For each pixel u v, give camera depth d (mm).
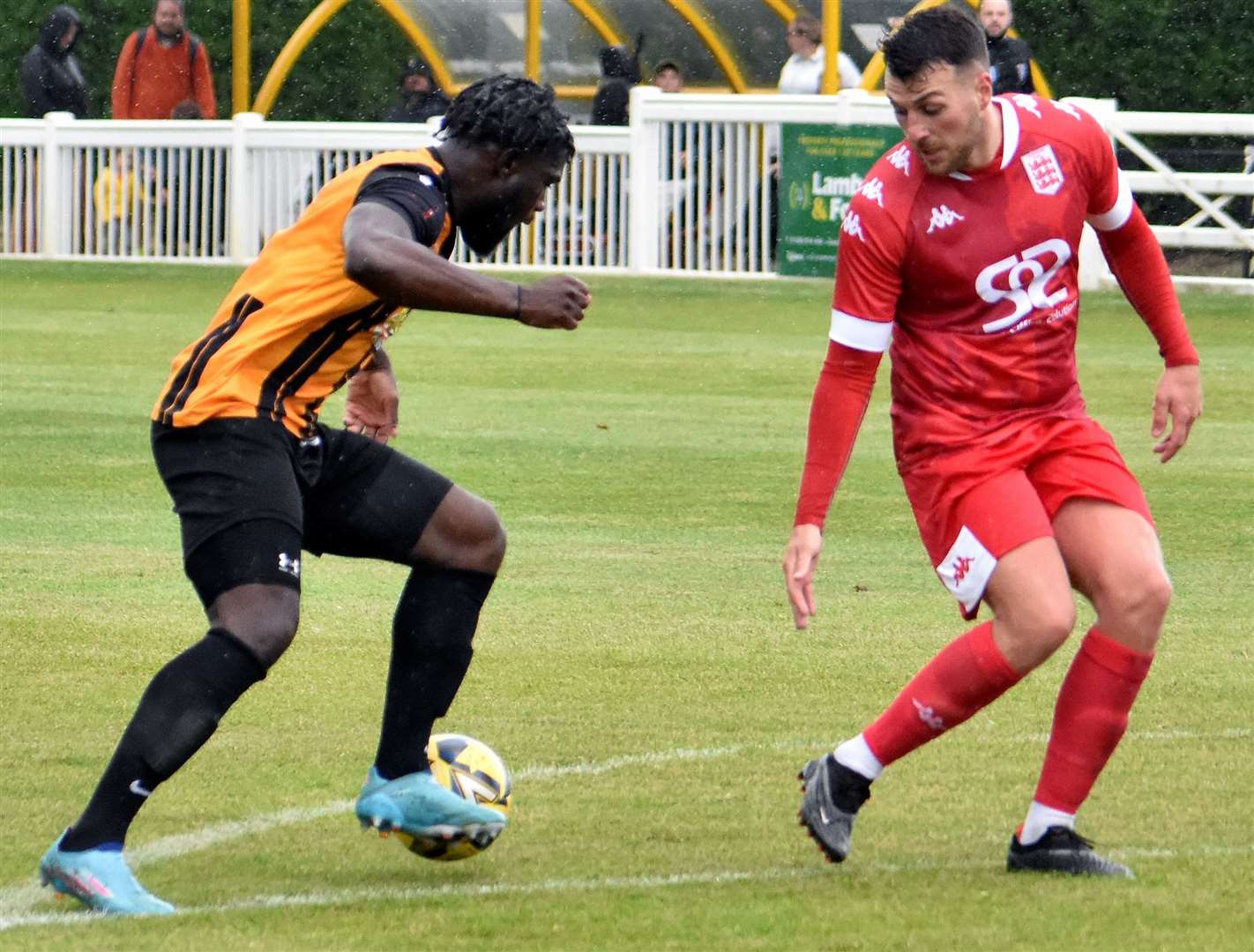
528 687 22703
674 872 16000
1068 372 16344
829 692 22594
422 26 88250
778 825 17422
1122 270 17281
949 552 16000
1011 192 15906
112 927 14344
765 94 76438
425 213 14969
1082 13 89688
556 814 17797
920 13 15758
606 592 27719
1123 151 75000
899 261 16031
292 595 15219
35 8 96938
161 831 17188
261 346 15266
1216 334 58375
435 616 16359
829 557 30438
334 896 15289
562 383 49375
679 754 19938
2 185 80188
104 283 72125
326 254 15328
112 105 88938
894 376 16609
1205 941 13953
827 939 14031
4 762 19312
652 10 85250
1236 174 71438
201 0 97562
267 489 15148
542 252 74562
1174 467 38000
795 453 39406
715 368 52094
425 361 53188
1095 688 15688
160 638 24844
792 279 71562
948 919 14492
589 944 13953
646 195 72688
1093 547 15852
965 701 15656
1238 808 17891
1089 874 15758
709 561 29938
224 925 14422
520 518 33031
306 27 85312
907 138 16438
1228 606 27266
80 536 31234
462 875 15922
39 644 24391
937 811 17891
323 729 20891
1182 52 89062
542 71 87688
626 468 37656
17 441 39656
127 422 42156
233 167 76500
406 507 16344
